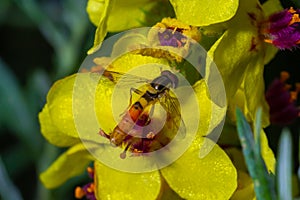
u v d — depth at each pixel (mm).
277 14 162
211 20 154
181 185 160
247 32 159
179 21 159
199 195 159
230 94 157
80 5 217
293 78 213
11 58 264
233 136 164
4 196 218
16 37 264
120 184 163
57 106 166
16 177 251
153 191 162
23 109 223
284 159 146
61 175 181
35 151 222
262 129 161
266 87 212
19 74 263
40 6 229
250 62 160
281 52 211
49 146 218
